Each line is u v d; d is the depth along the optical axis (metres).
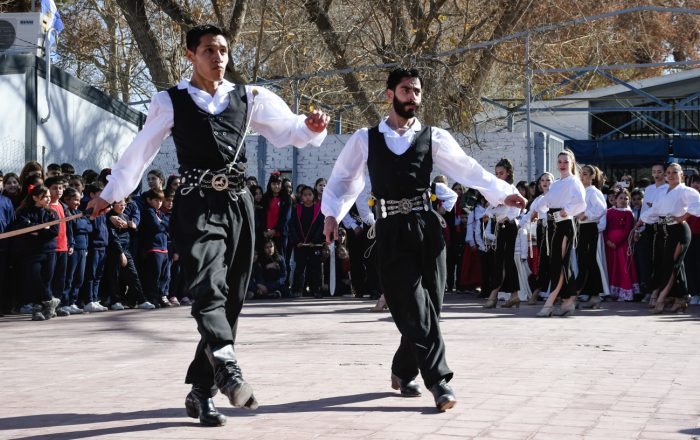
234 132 4.93
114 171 4.90
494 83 26.27
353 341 8.98
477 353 7.88
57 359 7.89
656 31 31.36
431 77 20.94
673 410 5.21
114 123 18.48
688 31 32.75
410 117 5.59
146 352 8.38
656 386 6.07
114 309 13.80
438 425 4.79
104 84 30.16
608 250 15.58
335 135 19.67
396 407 5.32
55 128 16.42
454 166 5.66
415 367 5.66
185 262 4.75
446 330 10.03
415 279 5.42
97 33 29.64
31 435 4.65
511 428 4.71
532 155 18.95
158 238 14.39
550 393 5.78
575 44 24.98
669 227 12.73
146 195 14.42
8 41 17.56
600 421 4.90
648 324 10.81
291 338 9.36
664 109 21.03
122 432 4.68
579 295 13.81
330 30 24.05
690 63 18.81
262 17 22.59
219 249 4.80
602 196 12.73
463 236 17.66
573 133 25.14
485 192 5.70
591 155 19.97
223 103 4.93
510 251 13.51
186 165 4.88
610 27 25.69
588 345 8.51
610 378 6.41
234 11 22.62
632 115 25.30
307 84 24.27
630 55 31.47
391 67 21.33
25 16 17.62
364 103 23.34
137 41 23.50
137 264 14.36
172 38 25.67
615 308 13.67
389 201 5.52
